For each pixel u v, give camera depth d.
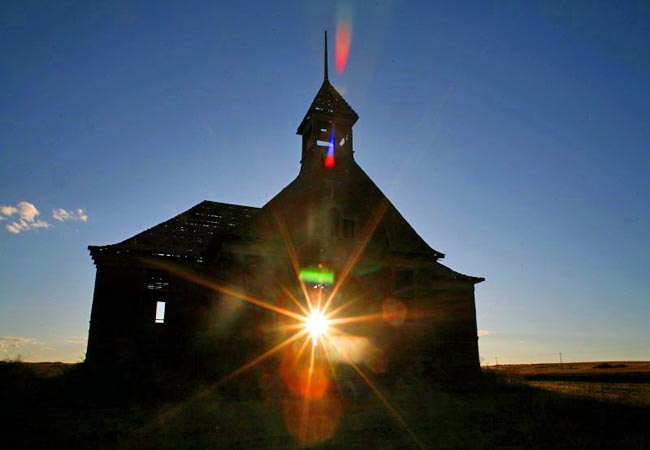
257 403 16.42
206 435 10.95
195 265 23.88
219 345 20.38
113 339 21.73
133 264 23.00
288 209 21.62
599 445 9.88
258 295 19.98
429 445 10.05
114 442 10.23
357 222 22.66
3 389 17.16
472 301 26.73
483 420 13.03
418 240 23.25
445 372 22.06
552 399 16.81
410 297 22.44
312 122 24.59
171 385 18.73
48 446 9.82
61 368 22.59
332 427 12.02
